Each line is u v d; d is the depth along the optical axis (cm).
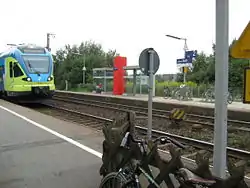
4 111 1775
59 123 1353
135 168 460
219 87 502
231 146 1169
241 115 1808
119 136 523
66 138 1029
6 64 2492
